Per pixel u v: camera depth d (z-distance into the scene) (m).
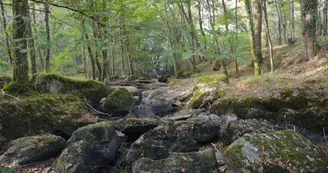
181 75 18.84
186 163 3.38
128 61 19.05
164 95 9.05
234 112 5.53
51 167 4.11
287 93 4.93
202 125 4.73
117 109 7.25
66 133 5.70
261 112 5.03
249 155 3.00
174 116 6.57
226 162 3.26
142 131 5.16
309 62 9.00
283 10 19.91
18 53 6.08
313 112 4.39
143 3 10.95
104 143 4.27
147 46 24.31
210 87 7.43
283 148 3.04
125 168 4.06
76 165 3.76
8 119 4.99
